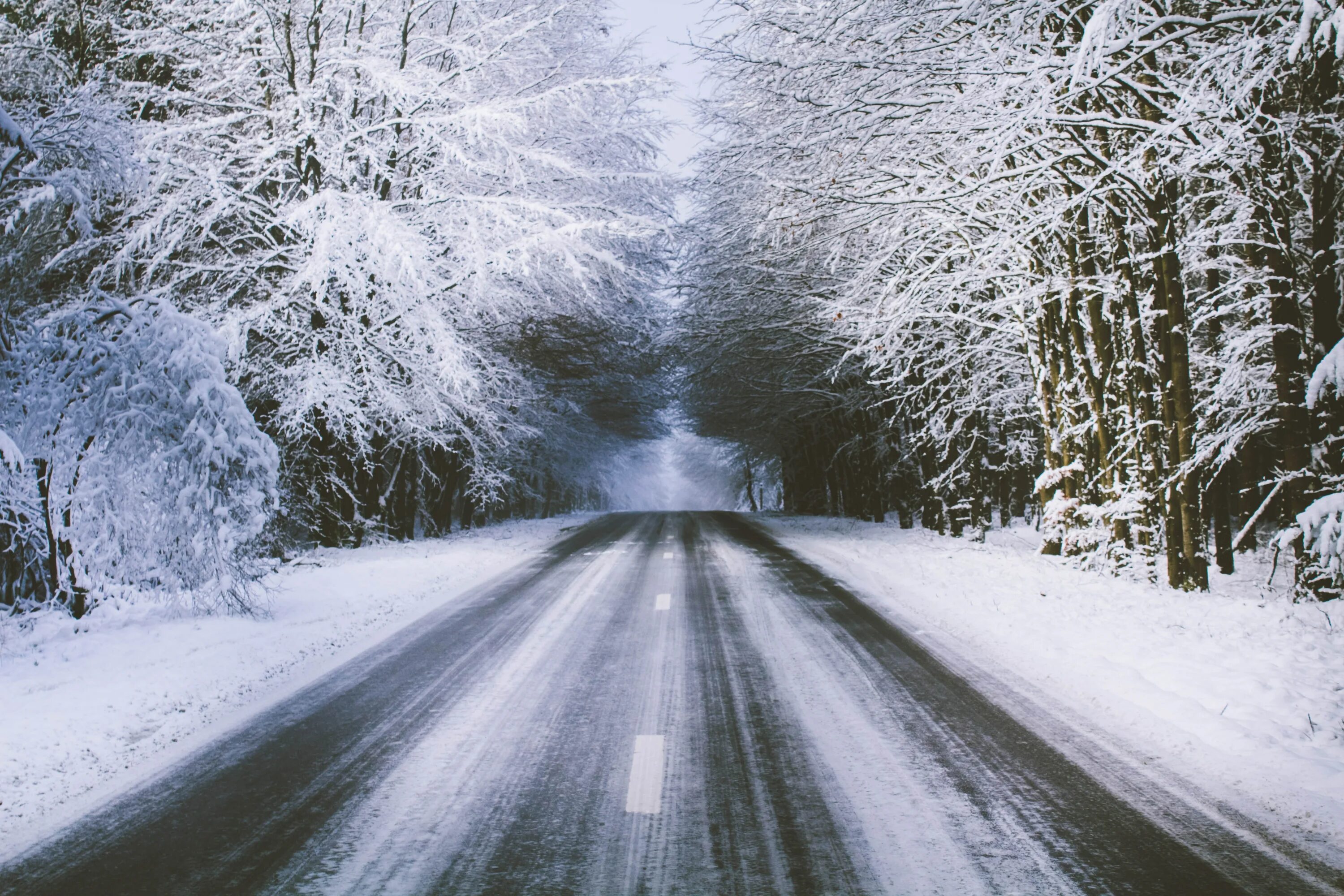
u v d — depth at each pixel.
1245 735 5.02
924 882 3.38
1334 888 3.27
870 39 12.12
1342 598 9.05
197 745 5.34
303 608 10.90
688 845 3.77
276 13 17.59
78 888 3.43
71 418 8.98
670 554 18.33
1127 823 3.92
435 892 3.37
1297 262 11.63
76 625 9.23
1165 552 12.31
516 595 12.12
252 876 3.53
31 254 9.10
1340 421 9.27
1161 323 11.47
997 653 7.60
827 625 9.14
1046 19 11.02
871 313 15.47
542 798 4.36
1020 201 12.63
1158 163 9.92
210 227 17.80
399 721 5.83
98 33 16.45
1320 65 8.86
